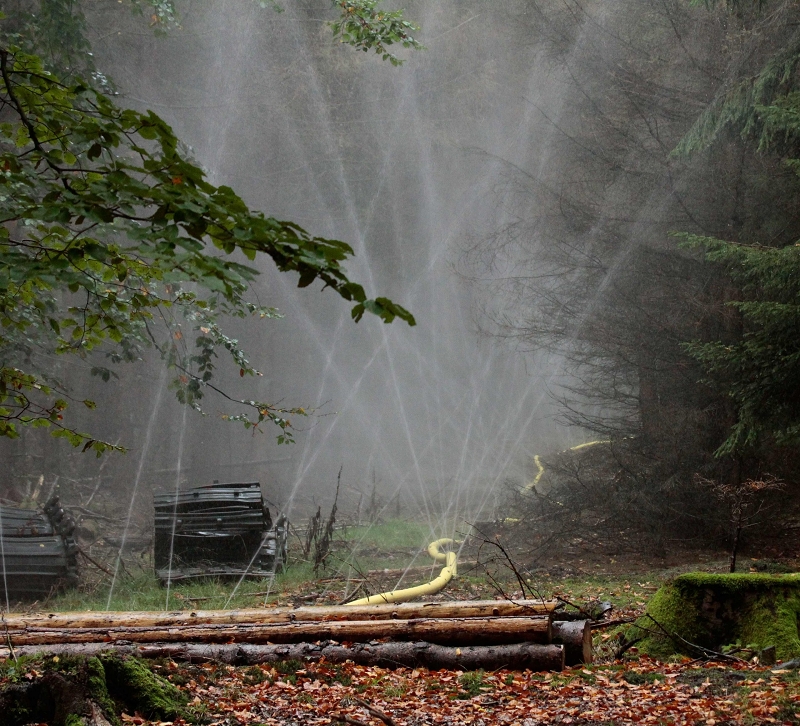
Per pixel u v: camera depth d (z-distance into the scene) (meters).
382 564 15.98
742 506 12.86
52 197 3.83
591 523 17.56
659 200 17.97
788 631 7.00
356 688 6.49
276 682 6.62
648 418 18.20
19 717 5.14
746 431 14.65
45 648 7.03
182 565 14.57
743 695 5.77
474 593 12.60
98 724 5.06
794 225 15.88
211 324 12.19
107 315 5.95
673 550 16.02
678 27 18.42
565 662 7.14
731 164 16.55
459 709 5.93
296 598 12.49
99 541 19.33
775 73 13.45
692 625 7.36
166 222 3.55
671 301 17.75
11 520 13.65
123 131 4.05
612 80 18.59
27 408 6.34
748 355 12.63
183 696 5.80
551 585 13.04
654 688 6.25
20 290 5.58
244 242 3.51
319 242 3.44
